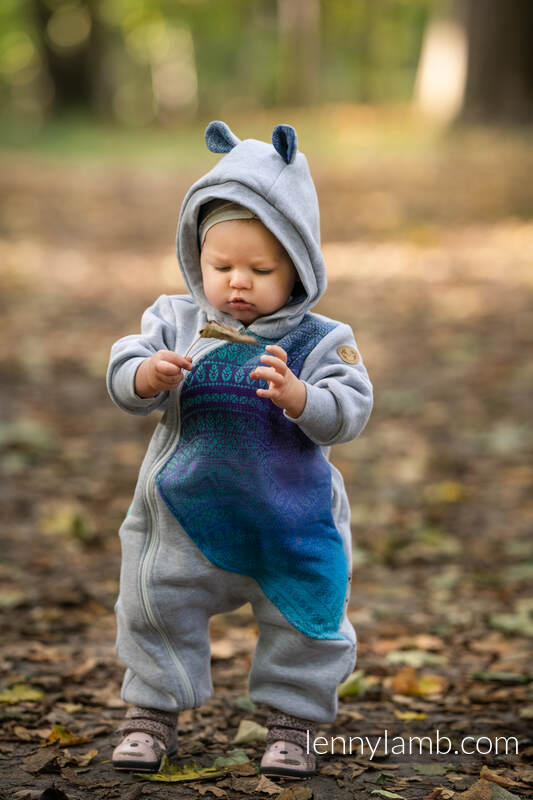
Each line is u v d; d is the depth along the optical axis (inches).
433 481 459.5
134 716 205.3
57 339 692.7
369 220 1119.6
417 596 342.0
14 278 881.5
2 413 538.0
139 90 3410.4
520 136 1617.9
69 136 2075.5
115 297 822.5
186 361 186.1
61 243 1051.3
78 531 387.5
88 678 262.5
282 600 194.9
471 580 355.3
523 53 1756.9
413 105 2087.8
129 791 190.2
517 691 257.6
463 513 422.9
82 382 604.7
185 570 194.4
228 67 3361.2
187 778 197.3
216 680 267.4
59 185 1396.4
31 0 2586.1
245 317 196.5
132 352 194.7
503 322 730.2
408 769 208.1
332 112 2285.9
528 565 364.8
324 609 195.0
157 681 199.0
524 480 454.6
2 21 2765.7
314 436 190.7
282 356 182.4
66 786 193.9
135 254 1003.3
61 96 2605.8
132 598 197.2
